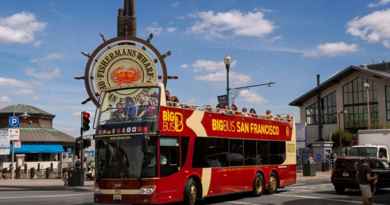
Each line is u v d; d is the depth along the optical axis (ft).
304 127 171.42
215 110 68.39
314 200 71.15
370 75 296.30
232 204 66.74
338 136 267.39
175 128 59.67
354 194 81.25
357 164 60.75
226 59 115.85
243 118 74.79
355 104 304.09
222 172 68.08
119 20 135.03
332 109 314.14
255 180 76.48
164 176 57.06
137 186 55.57
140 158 56.13
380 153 116.47
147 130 56.54
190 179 61.82
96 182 58.18
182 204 66.18
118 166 56.95
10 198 78.69
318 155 172.04
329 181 119.85
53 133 265.13
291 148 87.86
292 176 87.30
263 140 79.41
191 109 63.21
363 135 123.44
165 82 122.93
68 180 112.27
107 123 59.00
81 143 76.38
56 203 69.62
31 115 261.03
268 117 82.69
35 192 94.17
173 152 59.11
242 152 73.61
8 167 193.16
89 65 121.49
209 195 65.05
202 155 64.34
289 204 66.08
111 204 60.64
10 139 132.67
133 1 136.15
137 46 122.72
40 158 253.65
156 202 55.52
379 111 292.81
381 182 82.33
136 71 122.42
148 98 58.08
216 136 67.62
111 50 122.31
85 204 67.41
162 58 123.34
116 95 59.62
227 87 115.55
